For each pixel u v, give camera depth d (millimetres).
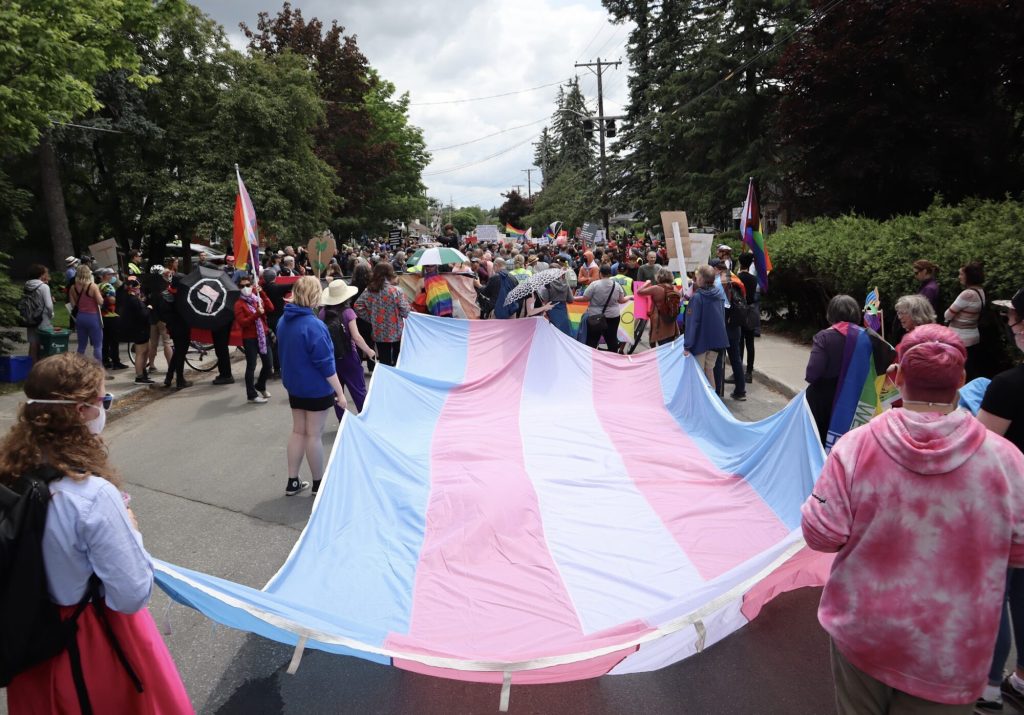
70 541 2174
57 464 2209
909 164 16641
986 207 11031
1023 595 3326
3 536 2092
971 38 15719
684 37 30812
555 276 11141
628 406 8375
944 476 2150
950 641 2160
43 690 2238
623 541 4938
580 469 6234
